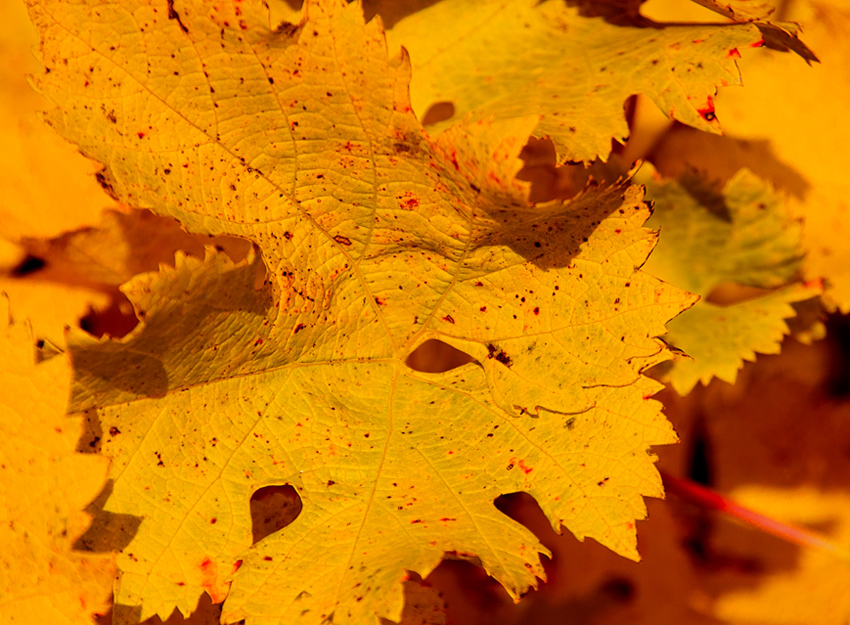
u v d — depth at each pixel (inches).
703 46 16.0
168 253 17.0
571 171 17.5
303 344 15.9
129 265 17.0
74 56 15.0
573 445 15.9
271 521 16.3
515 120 15.9
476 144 15.9
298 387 15.9
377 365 16.0
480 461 16.0
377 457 16.0
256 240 15.7
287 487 16.5
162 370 15.5
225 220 15.6
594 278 15.6
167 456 15.6
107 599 15.7
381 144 15.6
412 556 16.0
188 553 15.7
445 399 16.0
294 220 15.7
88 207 16.8
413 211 15.8
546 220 15.7
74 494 15.5
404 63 15.3
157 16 15.0
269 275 15.7
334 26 15.2
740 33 15.9
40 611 15.7
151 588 15.7
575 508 16.0
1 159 16.7
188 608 15.7
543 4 17.0
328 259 15.8
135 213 16.8
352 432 16.0
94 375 15.4
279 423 15.9
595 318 15.6
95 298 17.1
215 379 15.7
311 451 15.9
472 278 15.9
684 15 17.3
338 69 15.3
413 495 16.1
